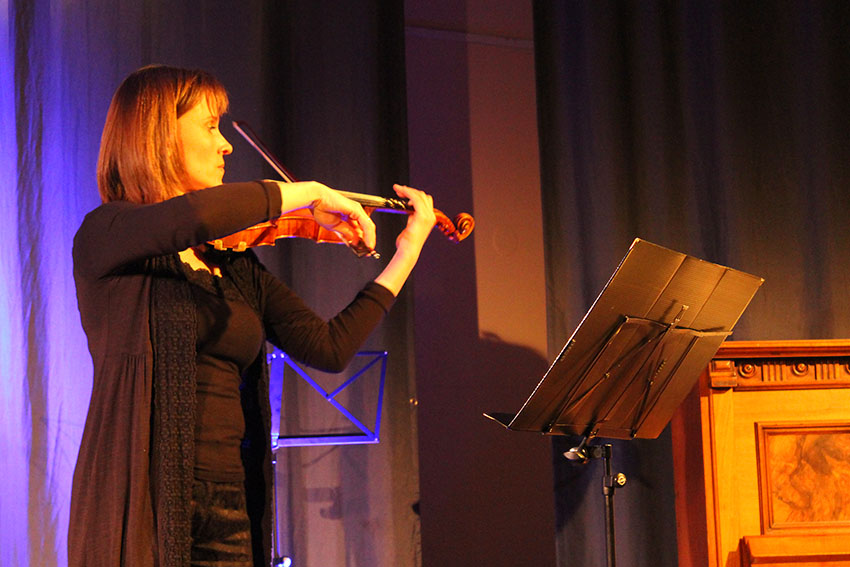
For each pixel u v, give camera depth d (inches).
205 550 85.1
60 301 175.6
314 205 89.5
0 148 175.5
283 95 194.2
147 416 81.3
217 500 85.8
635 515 202.2
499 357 235.3
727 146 215.0
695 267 138.1
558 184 207.3
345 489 190.1
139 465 79.9
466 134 238.2
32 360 173.3
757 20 219.9
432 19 237.1
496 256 237.9
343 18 199.9
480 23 241.8
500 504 231.5
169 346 83.0
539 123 208.1
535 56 209.6
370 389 193.0
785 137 217.6
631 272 130.4
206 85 95.4
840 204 216.8
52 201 177.2
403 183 199.2
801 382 155.9
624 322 135.3
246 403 95.0
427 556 221.5
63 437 173.6
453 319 231.1
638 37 214.8
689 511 167.2
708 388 155.3
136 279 84.0
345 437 165.8
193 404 82.7
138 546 78.7
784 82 218.8
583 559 199.9
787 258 214.7
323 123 196.2
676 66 216.1
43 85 178.5
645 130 212.7
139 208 80.4
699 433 158.7
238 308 90.4
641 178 211.5
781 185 216.4
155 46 185.9
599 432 156.6
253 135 125.9
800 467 154.8
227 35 190.5
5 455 170.7
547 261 205.0
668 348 146.3
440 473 225.5
